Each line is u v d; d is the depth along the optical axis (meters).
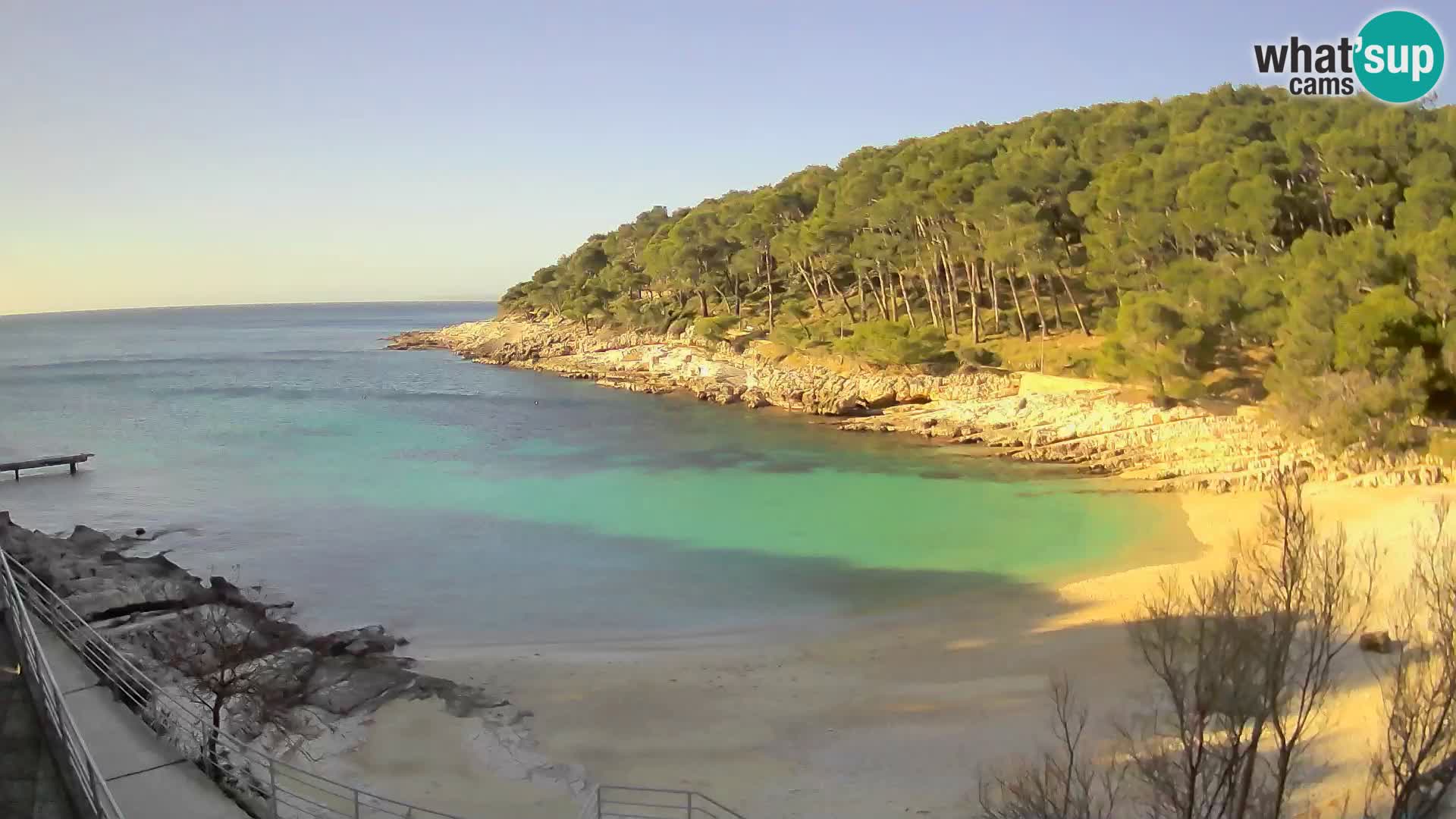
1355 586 24.12
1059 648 26.73
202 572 37.06
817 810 17.45
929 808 17.17
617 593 34.09
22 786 11.45
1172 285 61.03
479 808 17.61
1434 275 46.09
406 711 22.05
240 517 46.75
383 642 27.44
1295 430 49.47
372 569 37.38
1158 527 41.72
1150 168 70.94
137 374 130.62
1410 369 44.06
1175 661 12.76
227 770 14.41
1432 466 41.97
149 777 13.73
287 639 26.45
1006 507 46.75
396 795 18.02
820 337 97.31
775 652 27.47
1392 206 58.16
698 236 119.75
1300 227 65.44
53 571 32.28
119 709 15.59
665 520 45.34
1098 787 16.36
